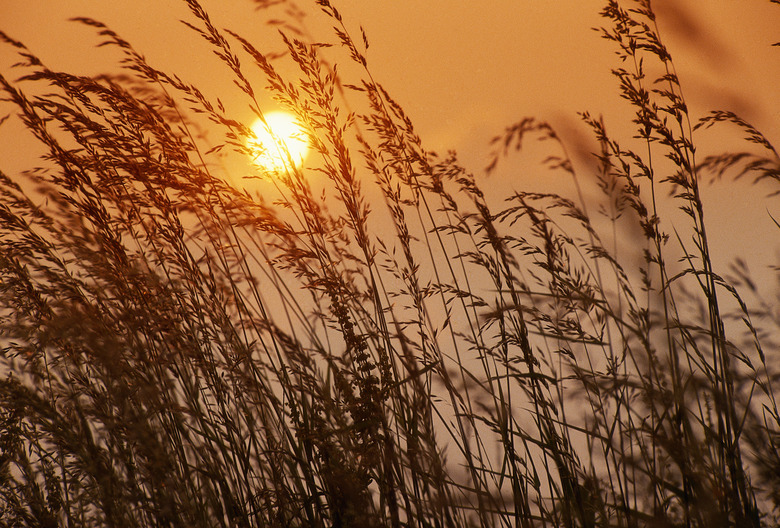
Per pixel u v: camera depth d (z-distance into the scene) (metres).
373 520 7.35
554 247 8.69
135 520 8.09
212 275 9.04
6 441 8.18
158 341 8.57
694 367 7.82
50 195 9.09
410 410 8.11
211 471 8.13
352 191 9.12
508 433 7.95
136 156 9.05
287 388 8.37
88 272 8.79
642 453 7.27
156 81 9.41
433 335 8.62
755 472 7.04
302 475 8.48
